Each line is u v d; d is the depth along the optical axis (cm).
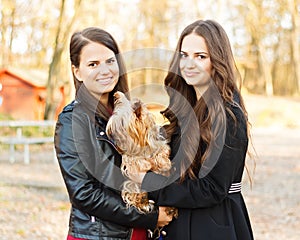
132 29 3098
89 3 2239
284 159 1529
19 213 739
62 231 652
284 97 3916
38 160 1405
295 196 927
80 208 255
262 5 4016
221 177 265
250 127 293
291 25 4231
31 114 2409
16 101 2409
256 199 897
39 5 2781
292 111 3259
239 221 278
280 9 4075
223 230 270
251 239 286
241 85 289
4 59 3306
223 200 277
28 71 2716
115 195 258
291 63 4503
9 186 956
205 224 270
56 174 1138
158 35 3225
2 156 1487
